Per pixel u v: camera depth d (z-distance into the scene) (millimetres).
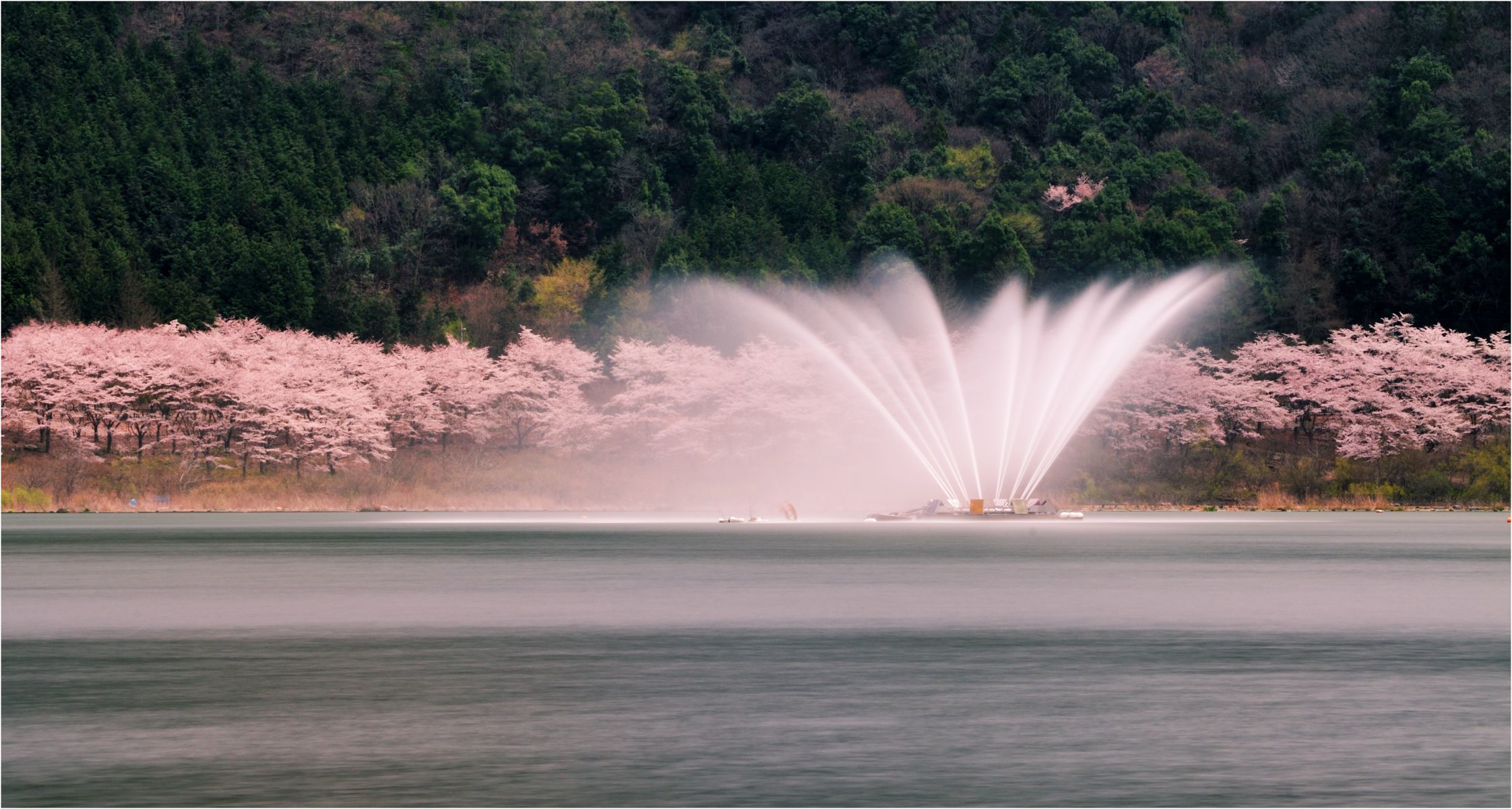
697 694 40000
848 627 54812
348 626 55719
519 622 56656
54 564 88500
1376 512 185250
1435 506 199625
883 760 31844
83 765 31531
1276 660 46125
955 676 43000
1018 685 41406
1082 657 46812
